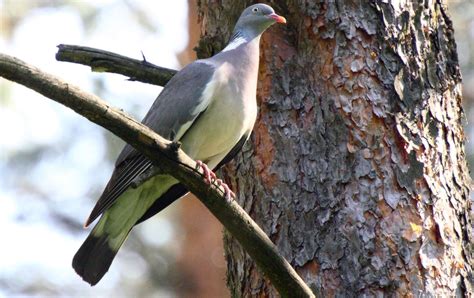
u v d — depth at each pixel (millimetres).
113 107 7977
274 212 9930
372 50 10031
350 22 10141
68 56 11016
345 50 10102
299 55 10422
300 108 10211
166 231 20797
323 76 10141
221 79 10570
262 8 10828
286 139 10133
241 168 10406
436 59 10180
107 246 10602
